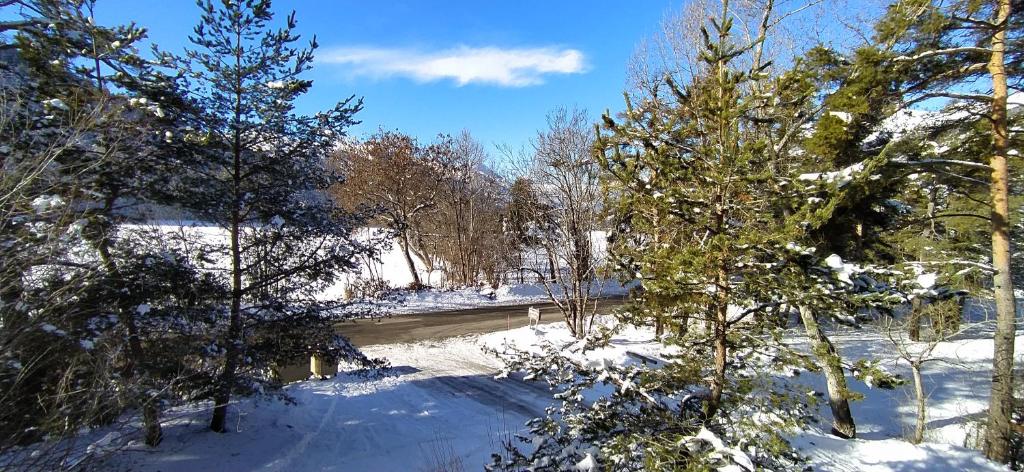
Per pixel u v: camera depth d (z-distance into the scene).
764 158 5.89
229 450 9.10
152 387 6.26
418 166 32.12
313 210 9.90
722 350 5.40
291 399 9.74
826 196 5.07
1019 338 16.44
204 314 8.20
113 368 5.44
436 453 9.65
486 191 36.19
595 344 5.80
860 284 4.90
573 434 5.34
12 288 4.76
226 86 8.64
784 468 5.20
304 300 9.98
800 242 5.01
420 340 20.64
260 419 10.94
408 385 14.66
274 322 9.45
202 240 9.40
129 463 7.45
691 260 5.09
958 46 9.06
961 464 8.80
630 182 5.51
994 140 9.03
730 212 5.48
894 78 8.75
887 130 9.64
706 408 4.98
